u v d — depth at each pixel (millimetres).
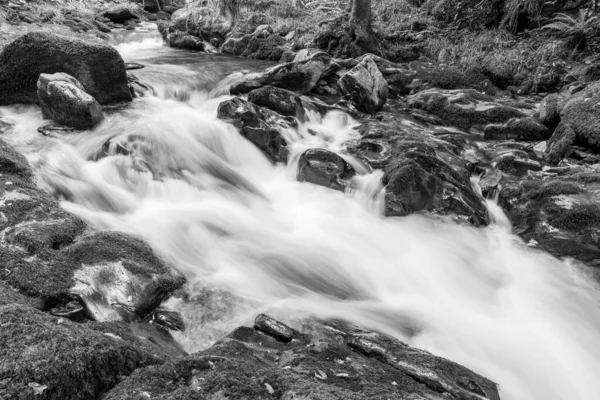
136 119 7449
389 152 7270
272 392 2457
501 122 9148
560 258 5598
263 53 14234
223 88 9789
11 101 7621
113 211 5535
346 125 8867
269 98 8305
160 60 12836
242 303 4219
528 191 6297
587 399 3863
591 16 12023
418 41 13781
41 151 6227
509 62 11750
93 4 19953
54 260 3877
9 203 4504
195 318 3973
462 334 4328
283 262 5016
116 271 4012
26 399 2137
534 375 3984
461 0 14445
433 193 6250
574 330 4648
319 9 16906
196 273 4539
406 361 3350
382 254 5477
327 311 4270
